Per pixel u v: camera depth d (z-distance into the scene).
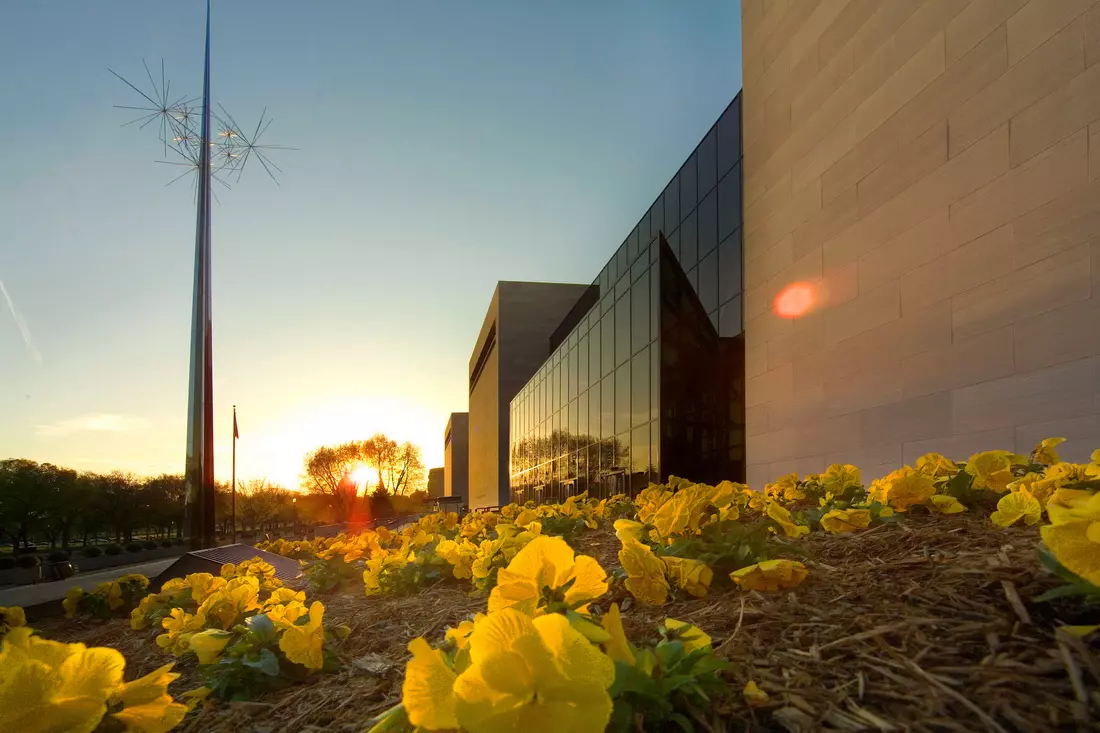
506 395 53.25
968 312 8.12
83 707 1.30
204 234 20.27
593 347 24.59
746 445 13.54
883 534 3.21
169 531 63.88
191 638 2.86
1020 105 7.52
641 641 2.20
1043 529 1.53
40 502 40.88
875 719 1.53
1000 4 7.81
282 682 2.74
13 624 5.19
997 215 7.78
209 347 19.84
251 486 79.62
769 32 13.12
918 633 1.93
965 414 8.11
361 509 88.50
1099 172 6.62
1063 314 6.92
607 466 22.42
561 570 1.77
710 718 1.63
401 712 1.31
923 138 8.97
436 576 4.77
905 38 9.35
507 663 0.99
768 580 2.53
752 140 13.67
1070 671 1.55
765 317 12.95
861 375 10.05
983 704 1.52
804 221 11.70
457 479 100.81
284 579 7.00
